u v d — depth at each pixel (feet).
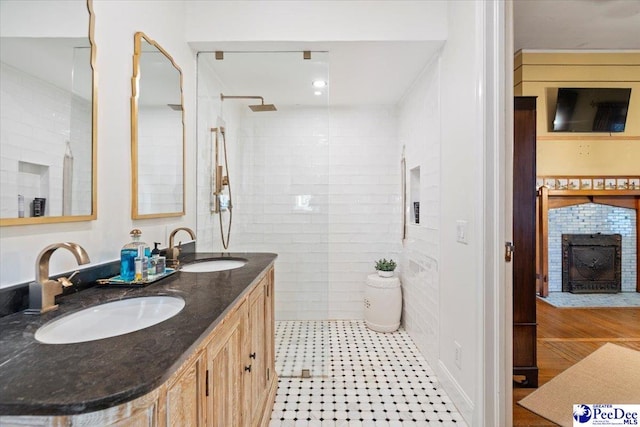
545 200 13.76
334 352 8.72
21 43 3.16
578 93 13.12
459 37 6.25
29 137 3.25
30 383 1.82
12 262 3.10
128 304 3.61
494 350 5.27
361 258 11.38
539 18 10.25
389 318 10.13
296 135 10.37
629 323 10.84
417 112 9.15
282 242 10.41
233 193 10.06
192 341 2.40
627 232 14.39
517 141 6.69
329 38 7.02
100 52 4.34
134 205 5.10
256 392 5.16
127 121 4.99
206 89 8.35
